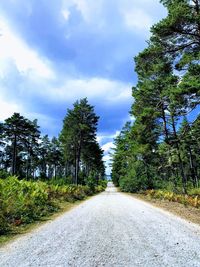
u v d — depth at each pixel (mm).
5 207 12500
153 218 13062
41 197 18562
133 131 35625
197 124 23781
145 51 19609
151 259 5977
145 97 31562
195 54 18734
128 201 26250
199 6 18078
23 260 6008
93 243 7613
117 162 78625
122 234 8938
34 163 82125
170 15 17422
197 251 6691
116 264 5602
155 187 44219
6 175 24094
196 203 19516
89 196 38656
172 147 31438
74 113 50094
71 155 54250
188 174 59750
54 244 7582
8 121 51094
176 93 18828
